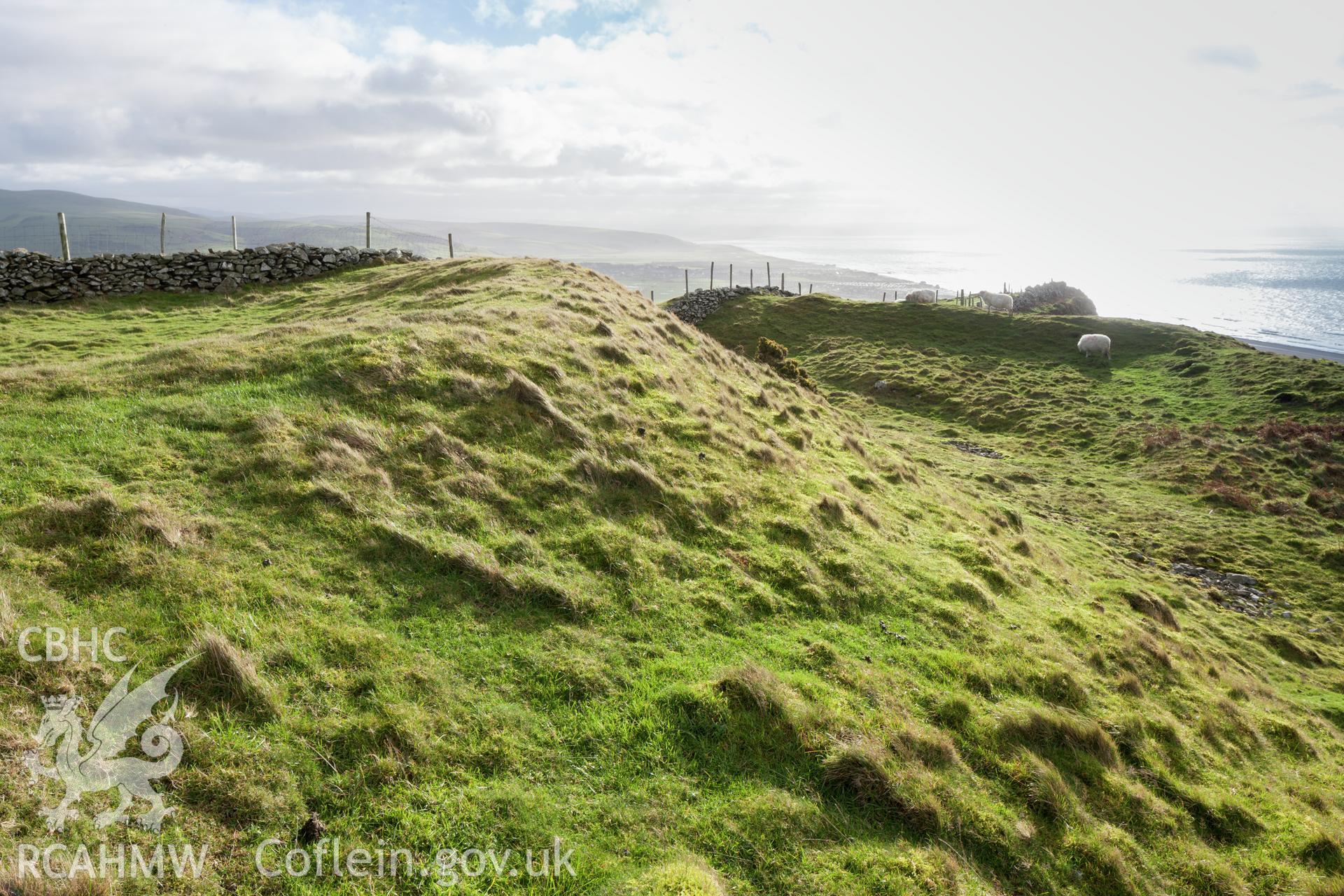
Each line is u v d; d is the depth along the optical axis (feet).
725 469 55.11
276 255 118.21
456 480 41.19
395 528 34.99
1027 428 159.02
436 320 66.03
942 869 24.49
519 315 70.90
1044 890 25.63
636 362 68.85
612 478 46.98
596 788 24.58
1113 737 37.78
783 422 79.15
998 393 177.78
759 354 128.98
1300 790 40.27
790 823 24.82
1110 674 46.68
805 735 28.99
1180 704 46.60
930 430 158.71
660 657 32.60
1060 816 29.45
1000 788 30.25
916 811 26.53
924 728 32.04
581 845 22.04
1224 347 203.10
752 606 39.40
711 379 80.89
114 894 16.88
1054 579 65.92
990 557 59.98
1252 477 126.21
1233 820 34.42
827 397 180.96
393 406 47.42
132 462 36.60
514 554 36.52
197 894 17.58
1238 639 73.67
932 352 214.28
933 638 42.22
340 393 47.67
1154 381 185.98
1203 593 86.12
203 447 39.04
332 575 31.50
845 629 40.32
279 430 41.34
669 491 48.01
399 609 30.66
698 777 26.13
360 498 36.96
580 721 27.37
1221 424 152.97
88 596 26.63
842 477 68.80
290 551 32.24
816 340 231.71
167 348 54.49
